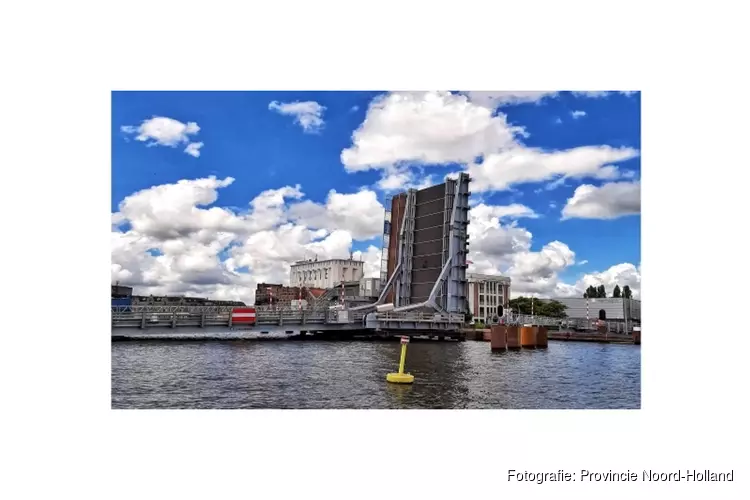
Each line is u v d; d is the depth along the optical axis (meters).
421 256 70.19
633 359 41.91
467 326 79.19
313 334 65.69
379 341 60.69
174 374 29.00
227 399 22.77
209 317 50.31
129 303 77.25
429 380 28.41
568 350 51.47
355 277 121.62
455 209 65.88
